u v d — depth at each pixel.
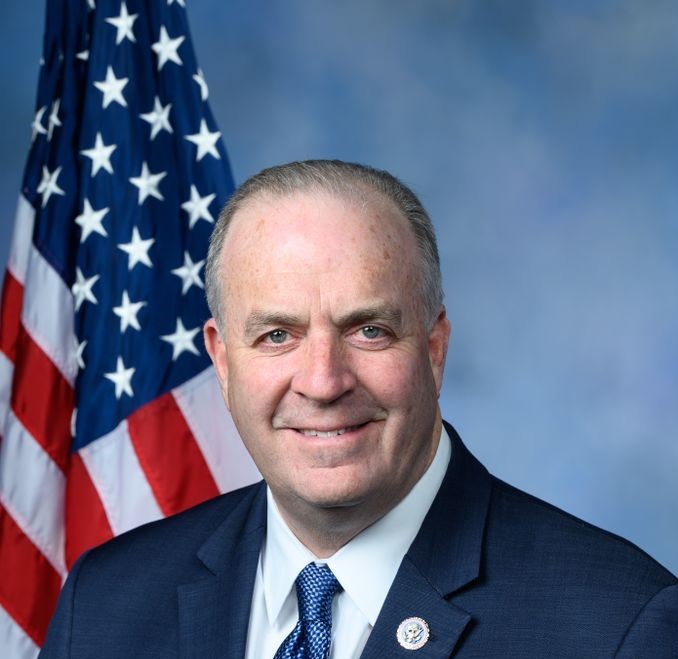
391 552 2.36
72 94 4.14
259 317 2.22
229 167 4.16
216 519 2.71
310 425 2.22
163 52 4.15
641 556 2.33
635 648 2.18
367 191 2.27
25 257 4.11
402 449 2.28
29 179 4.14
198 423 3.96
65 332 3.99
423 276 2.30
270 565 2.45
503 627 2.27
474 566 2.35
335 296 2.19
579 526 2.41
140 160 4.07
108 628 2.59
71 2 4.18
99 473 3.89
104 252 4.02
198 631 2.47
